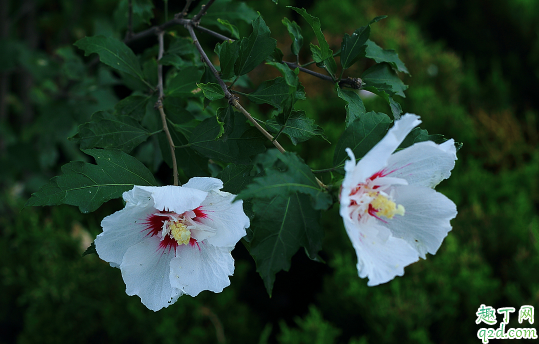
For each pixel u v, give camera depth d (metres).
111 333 1.05
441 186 1.26
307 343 0.93
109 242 0.56
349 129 0.55
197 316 1.04
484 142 1.41
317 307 1.26
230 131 0.58
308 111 1.34
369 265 0.53
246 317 1.11
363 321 1.02
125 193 0.54
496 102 1.67
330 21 1.59
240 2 0.74
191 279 0.56
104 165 0.56
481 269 1.00
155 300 0.56
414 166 0.55
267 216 0.53
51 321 1.08
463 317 0.98
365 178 0.54
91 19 1.46
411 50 1.53
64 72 0.84
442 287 0.96
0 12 1.18
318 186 0.53
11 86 1.55
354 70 1.49
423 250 0.56
